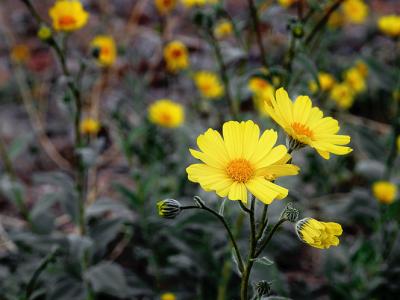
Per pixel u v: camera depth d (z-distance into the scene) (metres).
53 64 1.13
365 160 0.86
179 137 0.81
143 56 1.12
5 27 1.22
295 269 0.73
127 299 0.67
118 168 0.90
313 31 0.61
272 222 0.64
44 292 0.64
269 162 0.42
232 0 1.33
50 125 1.00
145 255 0.69
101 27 1.18
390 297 0.66
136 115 0.95
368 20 1.22
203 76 0.85
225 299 0.64
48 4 1.32
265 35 1.07
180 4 1.29
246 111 0.98
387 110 1.01
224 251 0.65
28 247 0.69
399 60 0.98
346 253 0.69
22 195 0.74
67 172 0.91
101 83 1.02
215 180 0.42
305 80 0.64
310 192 0.84
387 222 0.71
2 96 1.07
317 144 0.43
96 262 0.66
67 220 0.82
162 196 0.73
